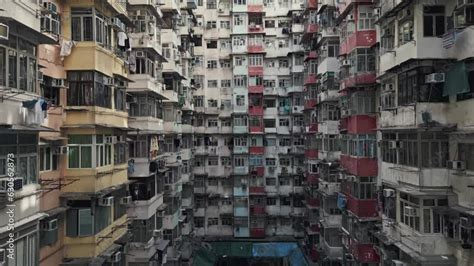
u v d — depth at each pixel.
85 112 16.47
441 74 15.81
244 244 42.59
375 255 23.31
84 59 16.53
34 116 11.93
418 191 16.44
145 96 24.17
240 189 45.12
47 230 14.59
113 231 18.64
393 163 19.23
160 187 26.98
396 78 18.75
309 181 38.34
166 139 30.50
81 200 16.45
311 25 37.03
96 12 16.83
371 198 23.72
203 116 46.59
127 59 21.80
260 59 45.84
